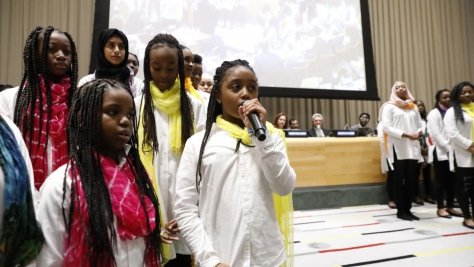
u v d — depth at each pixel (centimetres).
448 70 673
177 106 119
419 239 239
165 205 111
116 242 70
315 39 539
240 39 500
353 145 370
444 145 294
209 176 84
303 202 346
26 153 70
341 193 362
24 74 106
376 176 380
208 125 91
